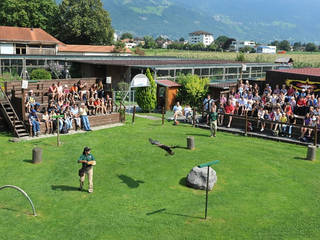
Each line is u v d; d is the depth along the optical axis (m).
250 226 11.13
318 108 21.14
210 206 12.48
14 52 54.66
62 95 23.58
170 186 14.20
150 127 24.44
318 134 20.56
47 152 17.88
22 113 20.83
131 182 14.55
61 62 46.91
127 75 40.44
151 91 30.30
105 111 25.17
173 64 39.78
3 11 69.81
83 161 13.28
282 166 16.72
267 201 12.97
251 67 51.56
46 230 10.80
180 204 12.62
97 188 13.95
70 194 13.35
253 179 15.05
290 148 19.83
